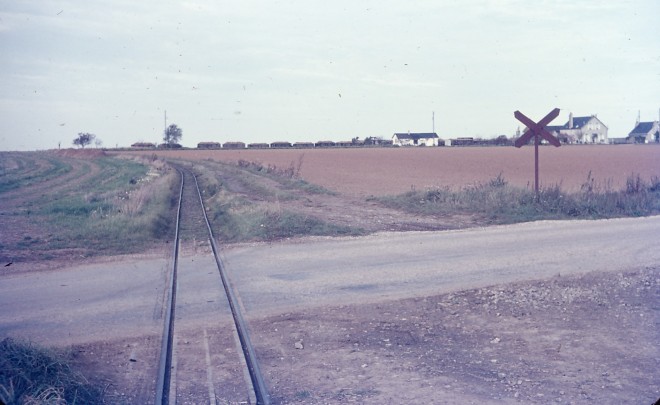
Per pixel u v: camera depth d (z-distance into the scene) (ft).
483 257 52.60
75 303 39.60
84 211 98.27
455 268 47.96
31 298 41.39
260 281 45.11
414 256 54.24
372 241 64.64
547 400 22.84
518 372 25.77
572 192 101.71
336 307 36.99
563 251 54.60
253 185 155.84
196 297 40.40
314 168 252.83
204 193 139.95
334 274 47.03
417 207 96.27
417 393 23.90
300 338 31.30
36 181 205.67
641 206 89.25
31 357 24.86
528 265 48.37
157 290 42.93
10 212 98.12
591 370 25.67
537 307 35.37
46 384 23.41
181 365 27.68
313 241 65.72
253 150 555.69
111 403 23.67
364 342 30.42
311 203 108.68
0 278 48.96
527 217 83.30
